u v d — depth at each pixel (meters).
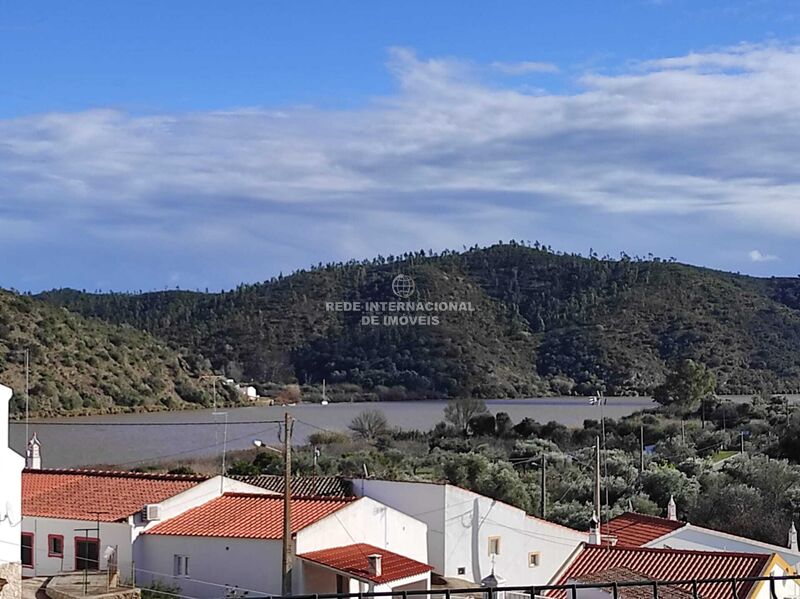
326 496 39.06
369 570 32.81
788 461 68.31
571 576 32.28
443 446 86.12
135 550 34.88
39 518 36.22
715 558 31.50
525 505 55.25
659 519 44.66
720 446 81.06
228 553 34.12
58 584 32.94
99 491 38.38
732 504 53.88
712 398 101.62
